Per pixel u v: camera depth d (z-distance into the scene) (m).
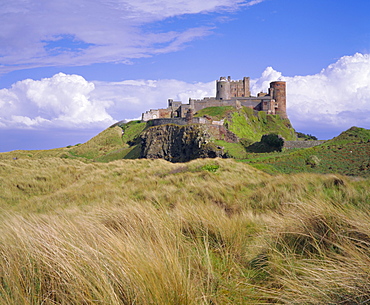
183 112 100.19
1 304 2.75
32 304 2.87
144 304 2.77
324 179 11.55
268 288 3.51
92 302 2.74
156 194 12.84
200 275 3.71
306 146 63.81
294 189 10.77
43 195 18.30
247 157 51.84
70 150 99.31
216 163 21.17
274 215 6.45
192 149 70.44
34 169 24.83
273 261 4.02
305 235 4.55
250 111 101.19
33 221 6.15
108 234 4.44
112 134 111.12
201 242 5.02
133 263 3.27
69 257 3.44
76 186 19.33
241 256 4.59
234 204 10.72
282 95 106.56
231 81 119.25
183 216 6.04
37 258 3.62
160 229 4.95
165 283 2.98
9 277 3.21
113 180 19.72
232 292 3.42
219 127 80.50
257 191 11.77
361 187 9.91
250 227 6.01
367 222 4.26
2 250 4.02
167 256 3.51
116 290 3.00
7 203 16.48
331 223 4.57
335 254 3.83
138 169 22.47
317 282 3.26
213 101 100.62
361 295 2.78
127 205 6.75
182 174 17.45
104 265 3.23
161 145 78.44
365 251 3.66
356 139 43.94
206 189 12.83
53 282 3.20
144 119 120.75
